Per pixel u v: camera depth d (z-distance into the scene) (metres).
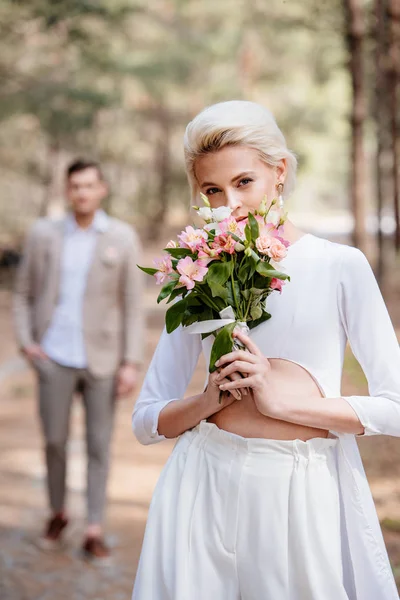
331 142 40.62
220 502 2.40
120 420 9.41
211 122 2.45
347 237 34.34
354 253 2.47
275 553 2.35
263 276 2.36
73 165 5.48
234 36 28.91
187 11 30.55
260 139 2.46
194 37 28.62
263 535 2.35
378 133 15.37
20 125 26.27
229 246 2.33
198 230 2.37
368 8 14.30
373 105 16.09
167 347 2.69
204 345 2.56
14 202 31.33
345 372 8.05
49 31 20.00
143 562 2.48
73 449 7.98
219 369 2.38
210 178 2.49
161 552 2.45
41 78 21.25
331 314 2.44
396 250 17.67
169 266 2.39
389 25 13.21
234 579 2.39
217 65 32.03
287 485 2.36
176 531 2.42
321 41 17.50
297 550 2.34
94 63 21.95
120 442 8.38
